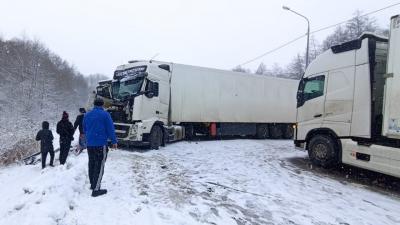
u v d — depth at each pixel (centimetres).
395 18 774
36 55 6662
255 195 702
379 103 889
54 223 471
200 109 1617
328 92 991
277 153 1326
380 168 821
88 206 569
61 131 985
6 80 4838
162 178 815
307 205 653
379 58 903
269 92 1945
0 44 6200
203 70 1631
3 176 936
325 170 998
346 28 5019
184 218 541
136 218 527
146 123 1277
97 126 643
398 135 762
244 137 2014
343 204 673
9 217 496
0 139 1405
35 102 4409
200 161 1077
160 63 1458
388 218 606
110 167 909
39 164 1068
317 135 1027
